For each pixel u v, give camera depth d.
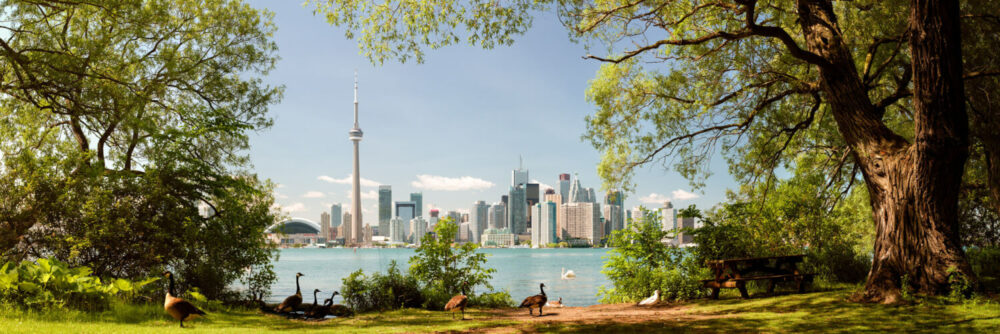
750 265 14.89
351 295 15.58
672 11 13.55
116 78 18.16
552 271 67.25
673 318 11.41
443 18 13.79
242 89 22.02
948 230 10.86
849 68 12.71
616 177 18.61
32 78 16.19
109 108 17.28
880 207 11.82
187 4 21.64
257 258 16.94
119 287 12.23
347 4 13.70
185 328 10.06
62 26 19.53
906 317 9.34
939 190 10.91
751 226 17.48
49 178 14.23
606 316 12.59
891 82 16.72
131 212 14.98
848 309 10.64
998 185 13.96
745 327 9.40
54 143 20.50
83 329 8.72
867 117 12.41
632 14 14.11
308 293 29.72
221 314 13.09
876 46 14.64
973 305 9.71
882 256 11.55
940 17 10.58
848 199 22.73
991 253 17.16
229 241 16.38
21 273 11.26
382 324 11.72
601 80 18.06
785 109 18.20
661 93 17.58
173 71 19.39
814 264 16.06
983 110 14.17
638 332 9.40
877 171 11.98
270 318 13.21
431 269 17.70
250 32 22.61
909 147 11.58
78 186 14.42
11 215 13.60
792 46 12.41
